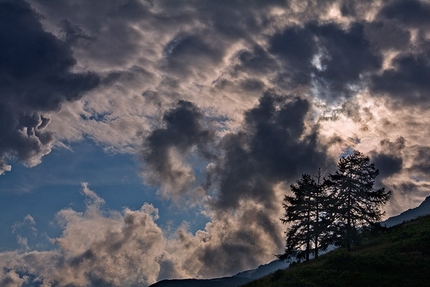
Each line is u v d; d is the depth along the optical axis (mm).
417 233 52062
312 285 41812
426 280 39062
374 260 44000
